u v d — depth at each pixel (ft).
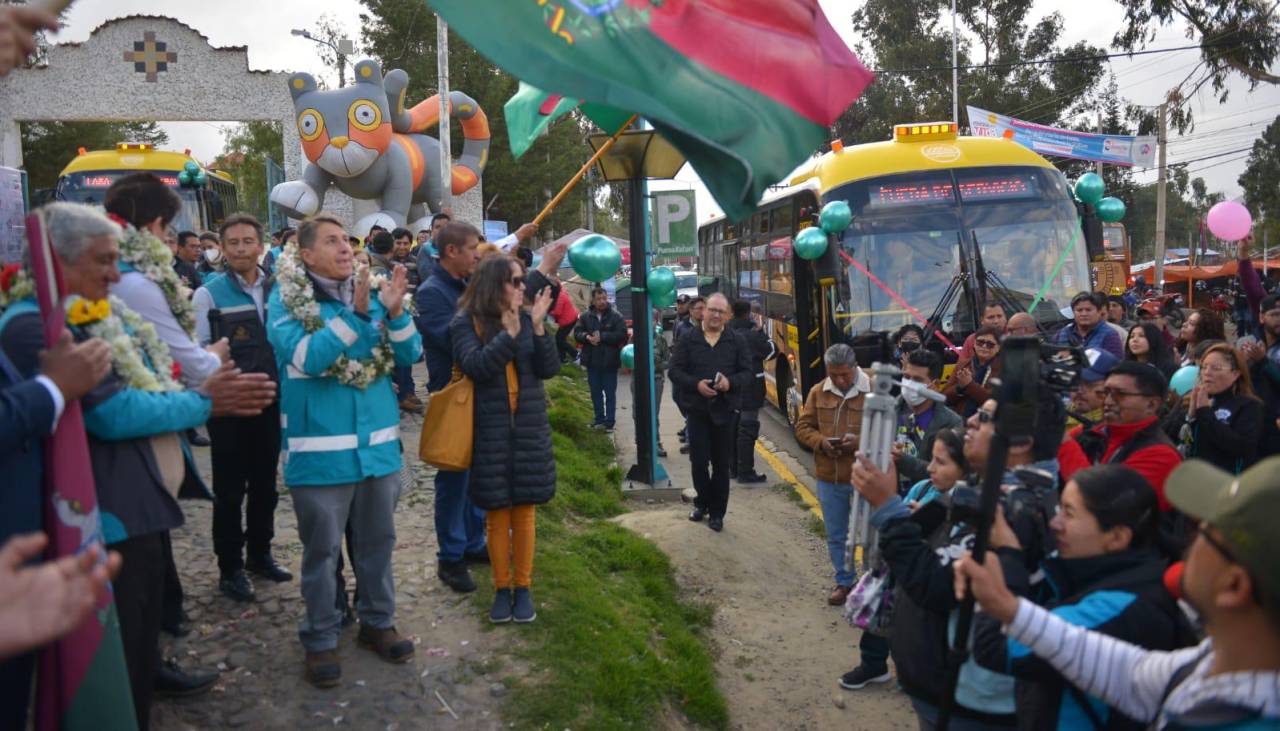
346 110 59.98
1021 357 8.19
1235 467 16.71
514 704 13.92
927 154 33.14
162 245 11.91
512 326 14.93
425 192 70.03
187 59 72.95
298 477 13.56
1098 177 32.42
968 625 8.61
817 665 18.94
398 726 13.20
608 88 10.00
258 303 16.70
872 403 10.47
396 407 14.60
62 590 5.60
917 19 132.87
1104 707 8.15
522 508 15.97
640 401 29.17
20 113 71.26
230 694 13.55
